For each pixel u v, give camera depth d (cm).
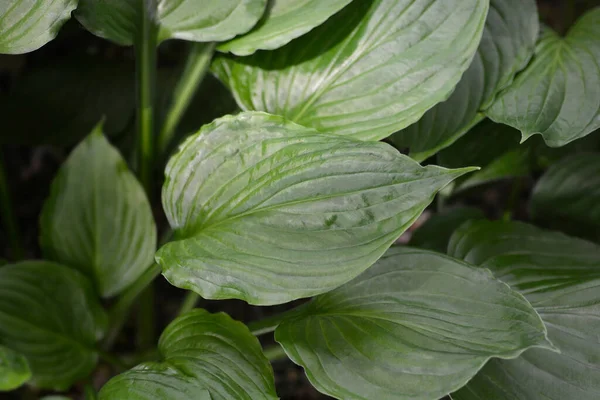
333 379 93
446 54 98
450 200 122
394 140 103
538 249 104
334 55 101
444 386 92
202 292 94
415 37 99
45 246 110
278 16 100
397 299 98
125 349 126
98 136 108
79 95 123
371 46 100
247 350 97
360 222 92
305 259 93
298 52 102
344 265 92
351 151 93
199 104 120
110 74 124
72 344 107
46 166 137
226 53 103
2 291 105
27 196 134
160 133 111
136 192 109
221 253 94
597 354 98
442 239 113
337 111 100
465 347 93
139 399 93
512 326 94
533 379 98
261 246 94
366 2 101
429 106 98
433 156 110
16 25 95
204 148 97
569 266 103
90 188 109
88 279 109
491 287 97
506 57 103
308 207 93
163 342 100
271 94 102
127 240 110
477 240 105
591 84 101
